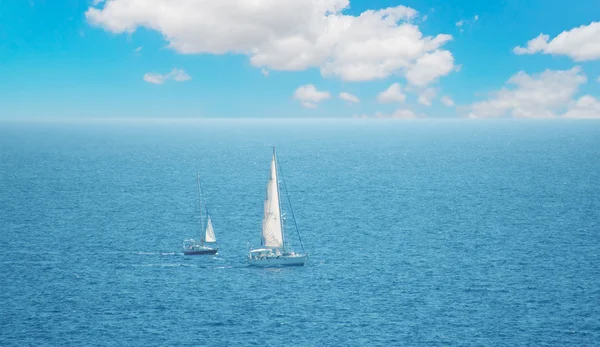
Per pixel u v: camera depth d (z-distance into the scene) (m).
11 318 88.88
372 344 81.44
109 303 94.81
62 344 81.06
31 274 108.56
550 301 95.38
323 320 88.69
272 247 115.50
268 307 93.44
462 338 83.06
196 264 115.06
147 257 119.69
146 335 83.88
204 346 80.81
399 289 101.00
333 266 113.62
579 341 82.00
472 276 107.38
